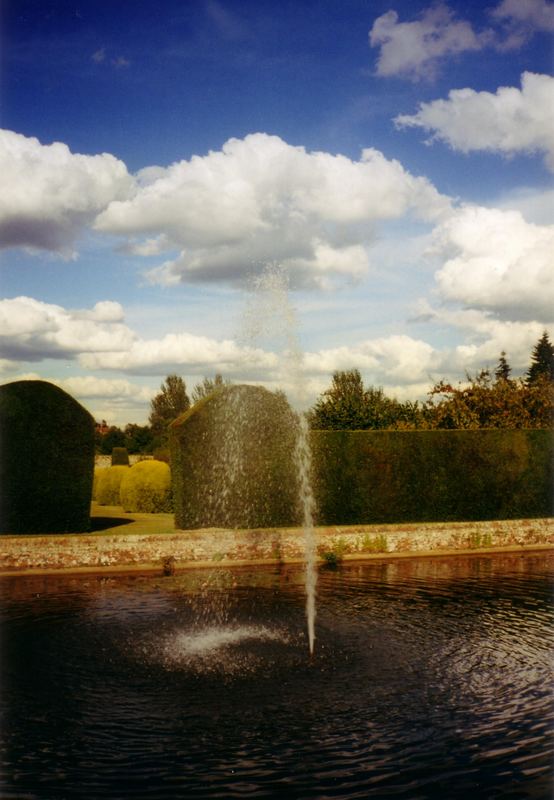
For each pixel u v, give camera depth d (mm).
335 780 5488
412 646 9156
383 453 19516
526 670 8148
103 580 14164
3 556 14781
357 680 7797
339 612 11188
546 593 12805
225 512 18062
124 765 5727
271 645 9195
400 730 6426
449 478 20141
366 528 17531
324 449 18938
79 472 16609
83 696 7281
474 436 20453
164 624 10336
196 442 17891
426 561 17016
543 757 5875
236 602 11992
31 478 16234
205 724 6551
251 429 18328
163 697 7250
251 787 5375
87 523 16688
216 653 8836
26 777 5500
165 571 15273
